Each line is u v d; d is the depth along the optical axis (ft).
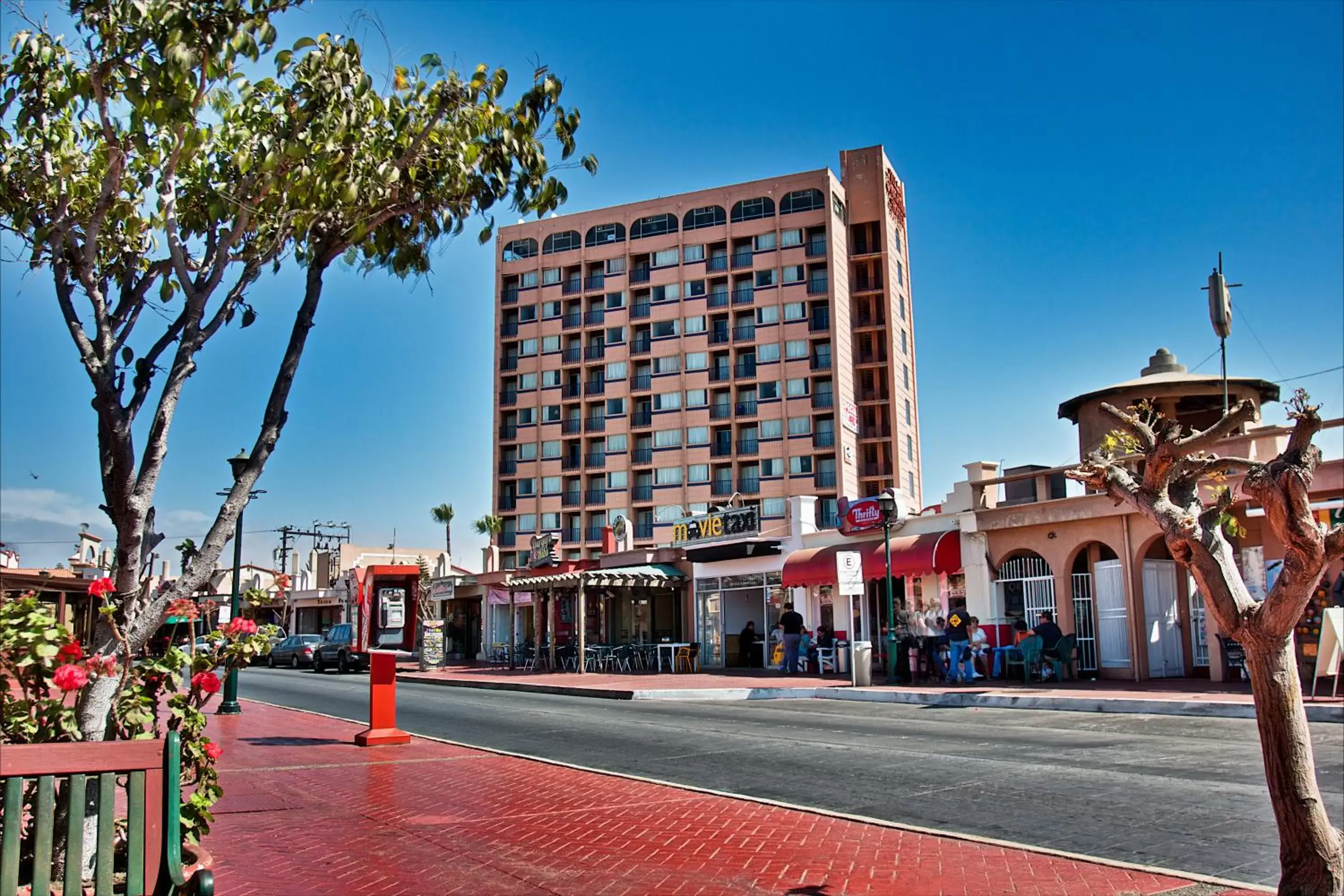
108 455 19.27
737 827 28.12
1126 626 70.74
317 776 37.86
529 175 26.30
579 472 263.90
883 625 91.56
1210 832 26.78
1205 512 17.34
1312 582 15.16
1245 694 56.29
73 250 20.93
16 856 13.74
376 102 24.47
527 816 30.04
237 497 20.31
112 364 19.79
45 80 21.80
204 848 25.73
